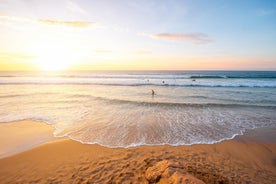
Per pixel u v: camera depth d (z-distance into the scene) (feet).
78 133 19.85
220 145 16.89
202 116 27.14
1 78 90.94
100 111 29.63
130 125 22.74
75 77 105.60
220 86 66.59
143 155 14.52
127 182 10.57
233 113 28.86
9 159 14.05
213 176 10.90
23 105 33.53
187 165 12.54
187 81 80.74
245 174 11.87
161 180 9.20
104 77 107.34
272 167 13.05
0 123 23.11
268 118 26.05
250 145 16.98
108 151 15.39
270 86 63.77
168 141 17.78
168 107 32.60
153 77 108.37
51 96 43.24
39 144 16.89
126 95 45.88
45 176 11.66
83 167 12.66
